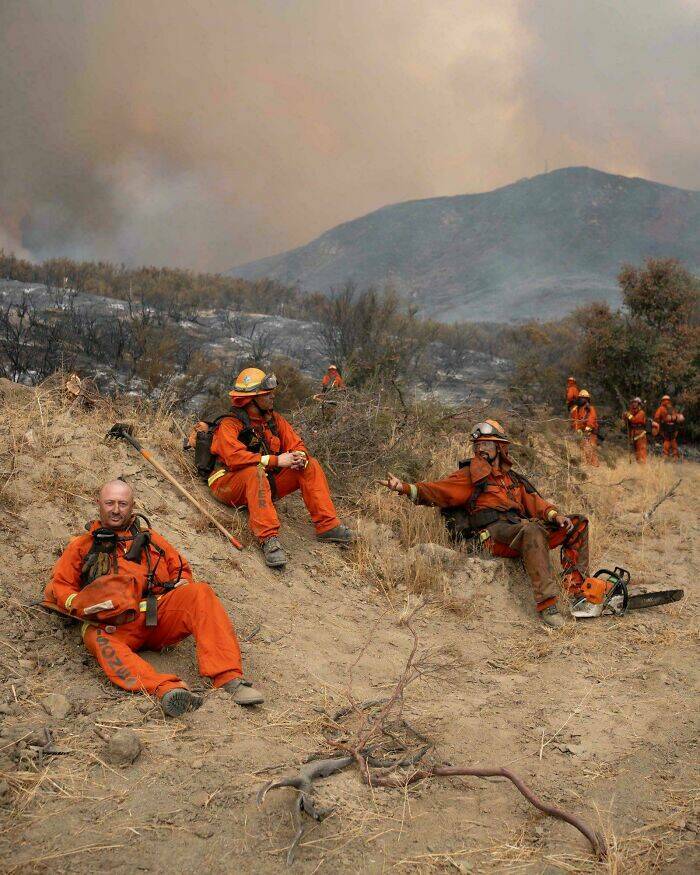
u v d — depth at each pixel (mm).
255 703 3885
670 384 18984
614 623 6043
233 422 6086
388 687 4516
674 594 6254
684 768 3637
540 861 2861
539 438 11422
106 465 5883
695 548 8641
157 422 6875
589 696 4590
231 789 3098
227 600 5098
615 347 18484
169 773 3162
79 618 3879
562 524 6340
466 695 4555
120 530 4227
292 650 4727
